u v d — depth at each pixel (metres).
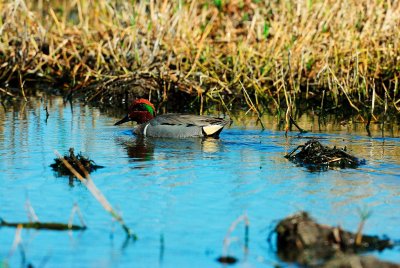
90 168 22.14
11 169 21.91
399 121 30.42
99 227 17.05
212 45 37.97
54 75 38.34
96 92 35.78
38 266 14.88
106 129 28.86
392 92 34.50
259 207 18.48
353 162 22.89
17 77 38.06
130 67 37.44
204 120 27.61
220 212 18.12
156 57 36.97
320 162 22.95
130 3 40.09
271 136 27.52
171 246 15.99
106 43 38.38
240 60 36.12
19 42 38.78
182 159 23.69
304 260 15.27
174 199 19.11
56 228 16.95
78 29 40.25
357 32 36.72
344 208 18.39
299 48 36.19
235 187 20.25
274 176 21.45
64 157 22.12
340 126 29.42
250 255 15.53
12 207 18.33
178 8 39.22
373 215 17.84
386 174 21.67
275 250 15.78
